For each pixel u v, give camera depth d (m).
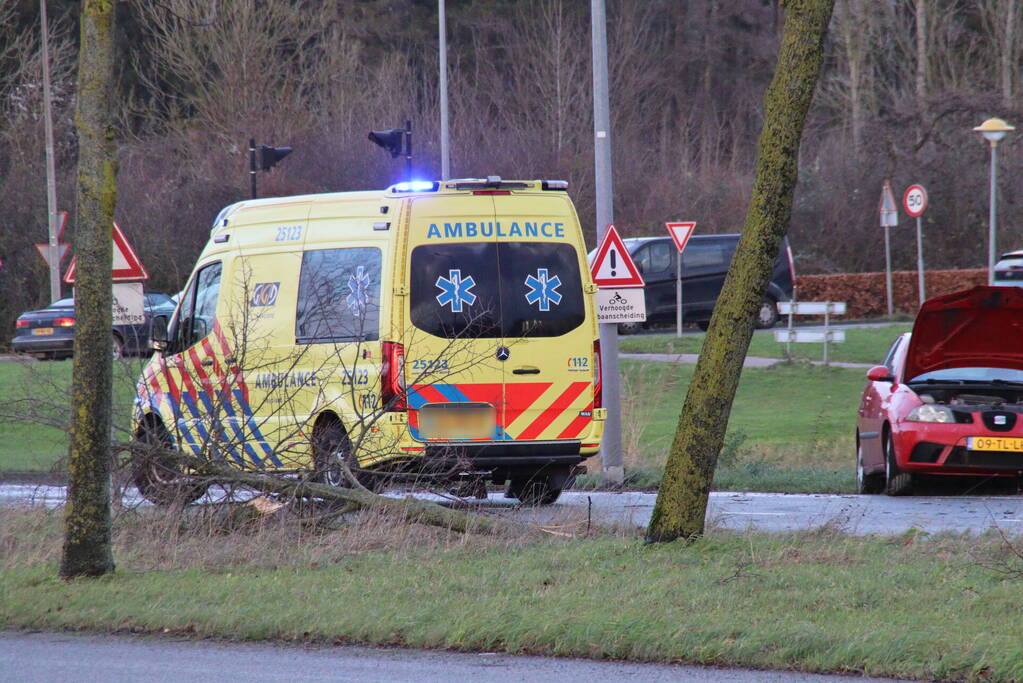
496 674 22.61
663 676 22.23
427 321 40.03
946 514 41.12
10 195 141.62
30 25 162.25
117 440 37.53
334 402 40.66
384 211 40.84
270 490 35.56
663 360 88.94
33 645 25.38
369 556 32.19
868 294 129.75
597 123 51.44
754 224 31.34
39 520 37.56
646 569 29.44
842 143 167.88
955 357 48.72
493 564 30.69
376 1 196.50
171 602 27.62
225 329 44.06
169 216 138.00
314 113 162.75
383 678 22.52
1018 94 176.25
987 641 22.55
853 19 167.62
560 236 41.59
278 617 25.84
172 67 159.25
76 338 30.02
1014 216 150.62
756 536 33.38
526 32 190.75
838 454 59.72
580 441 41.31
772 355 95.31
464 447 40.19
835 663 22.28
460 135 162.12
